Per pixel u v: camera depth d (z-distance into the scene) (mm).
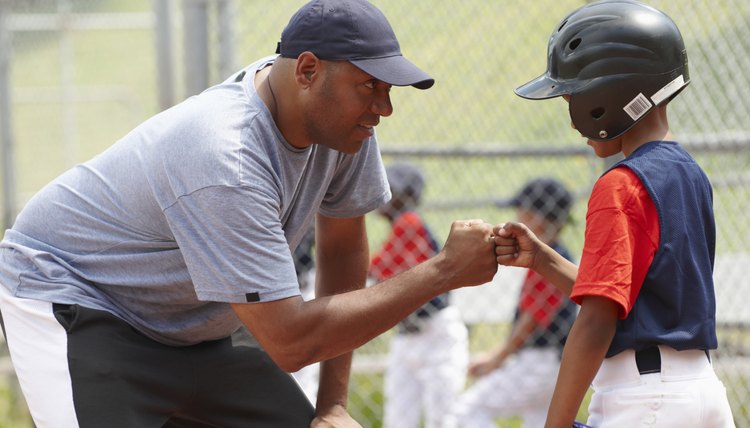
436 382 12805
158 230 6789
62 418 6785
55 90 28531
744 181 13469
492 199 15453
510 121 13461
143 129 6914
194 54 10586
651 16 6508
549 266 6801
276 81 6578
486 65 12758
